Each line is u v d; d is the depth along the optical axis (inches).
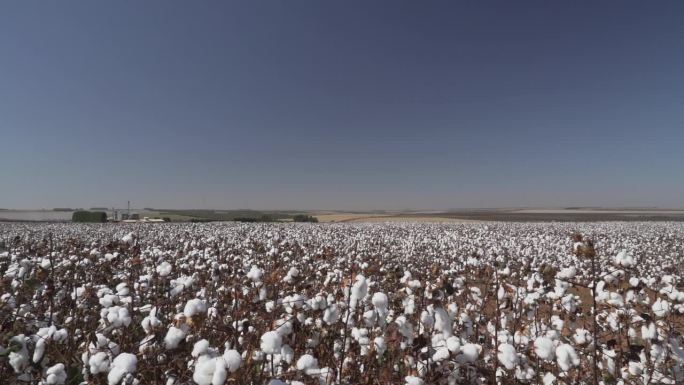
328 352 119.9
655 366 120.5
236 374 77.6
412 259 405.7
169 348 90.9
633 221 2103.8
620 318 123.4
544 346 101.7
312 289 152.2
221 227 1031.6
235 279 169.8
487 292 152.3
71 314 146.9
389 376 105.7
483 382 117.0
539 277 154.5
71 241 236.4
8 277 147.2
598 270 304.7
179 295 160.1
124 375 86.8
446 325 107.7
